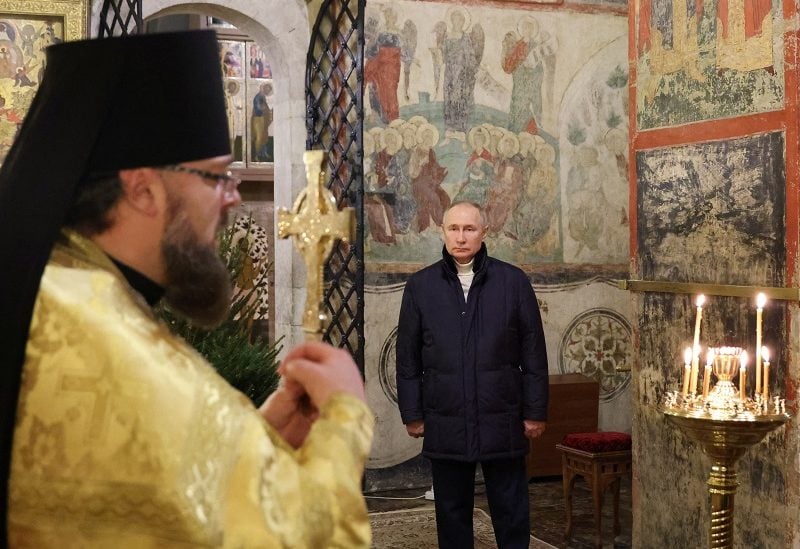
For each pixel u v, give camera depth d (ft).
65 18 23.06
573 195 28.32
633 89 18.19
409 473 26.66
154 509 3.90
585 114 28.43
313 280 4.96
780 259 14.56
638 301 18.06
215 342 14.58
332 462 4.31
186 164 4.57
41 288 4.19
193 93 4.60
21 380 4.07
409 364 17.16
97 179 4.43
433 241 26.96
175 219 4.57
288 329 26.08
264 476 4.07
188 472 3.93
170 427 3.96
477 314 16.71
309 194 5.00
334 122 25.49
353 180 24.98
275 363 15.03
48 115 4.57
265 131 37.35
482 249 17.04
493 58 27.45
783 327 14.47
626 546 20.33
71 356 4.07
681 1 16.74
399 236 26.63
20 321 4.12
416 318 17.08
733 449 10.72
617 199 28.76
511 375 16.71
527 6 27.73
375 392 26.37
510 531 16.78
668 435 17.22
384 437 26.43
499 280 16.88
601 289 28.66
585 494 25.09
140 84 4.50
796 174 14.21
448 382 16.57
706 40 16.11
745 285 15.29
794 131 14.23
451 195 27.09
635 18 18.10
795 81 14.20
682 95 16.78
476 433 16.46
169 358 4.17
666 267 17.29
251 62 37.35
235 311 17.54
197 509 3.90
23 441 4.04
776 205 14.64
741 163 15.37
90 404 4.00
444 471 16.78
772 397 14.67
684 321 16.75
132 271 4.54
